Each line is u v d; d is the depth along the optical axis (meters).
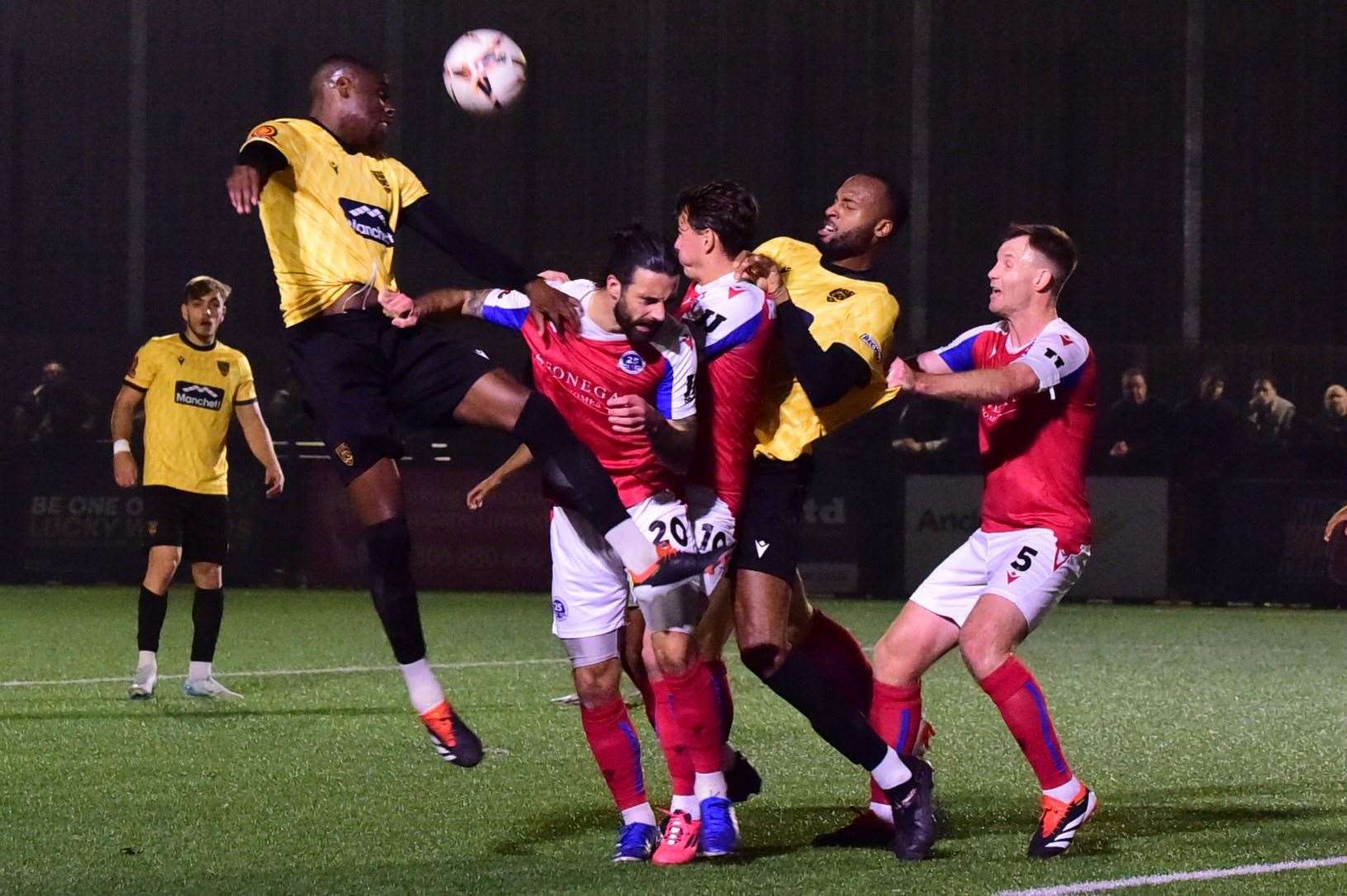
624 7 65.06
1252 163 63.06
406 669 14.88
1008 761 21.20
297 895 13.64
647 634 16.05
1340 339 62.66
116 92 65.00
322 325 15.29
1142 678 30.66
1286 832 16.59
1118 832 16.67
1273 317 63.00
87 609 42.69
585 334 14.73
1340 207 62.56
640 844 15.18
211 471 27.00
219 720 24.14
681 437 14.56
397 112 65.12
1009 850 15.71
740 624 15.33
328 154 15.56
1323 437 48.28
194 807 17.70
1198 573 48.28
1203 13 63.06
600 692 15.17
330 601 46.12
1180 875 14.44
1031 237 15.95
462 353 15.32
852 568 49.25
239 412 27.75
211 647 26.91
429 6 65.06
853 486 49.31
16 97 65.19
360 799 18.25
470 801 18.16
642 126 65.12
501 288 15.68
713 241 15.53
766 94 64.88
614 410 14.20
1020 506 15.62
